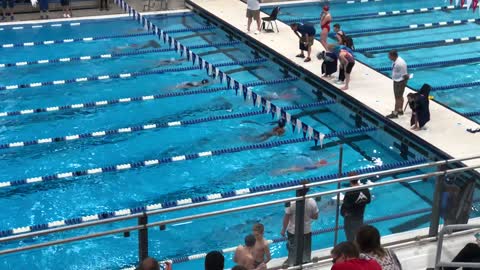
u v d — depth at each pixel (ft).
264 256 21.12
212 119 43.47
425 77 50.57
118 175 36.73
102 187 35.50
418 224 24.66
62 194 34.76
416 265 22.39
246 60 54.85
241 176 36.68
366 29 62.75
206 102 46.06
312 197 21.25
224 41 59.52
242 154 39.01
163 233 25.12
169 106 45.39
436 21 65.36
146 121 43.16
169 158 38.34
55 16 65.21
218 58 55.36
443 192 23.29
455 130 39.42
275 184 35.53
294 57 51.42
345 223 22.59
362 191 22.26
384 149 40.27
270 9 69.36
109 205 33.86
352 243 16.21
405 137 39.52
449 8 70.03
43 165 37.58
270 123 42.93
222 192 35.09
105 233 18.89
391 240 23.59
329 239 22.91
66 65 52.95
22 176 36.37
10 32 60.90
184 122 42.93
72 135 41.09
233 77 51.19
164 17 66.64
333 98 46.14
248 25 57.77
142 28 62.64
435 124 40.19
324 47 51.37
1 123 42.55
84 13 66.18
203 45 58.29
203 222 23.93
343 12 68.74
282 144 40.14
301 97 47.83
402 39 59.77
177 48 52.54
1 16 64.64
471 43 58.70
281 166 37.65
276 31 58.59
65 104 45.62
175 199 34.45
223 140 40.68
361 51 56.39
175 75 50.90
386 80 47.16
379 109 41.83
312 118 44.47
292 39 56.34
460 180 23.56
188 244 24.26
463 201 23.95
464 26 63.72
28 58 54.54
